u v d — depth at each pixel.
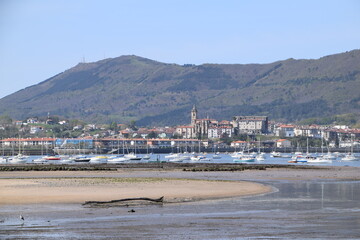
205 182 191.25
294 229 91.75
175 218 103.31
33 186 168.38
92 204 123.25
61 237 85.62
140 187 166.00
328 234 87.56
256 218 103.12
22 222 98.94
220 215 106.75
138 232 89.69
